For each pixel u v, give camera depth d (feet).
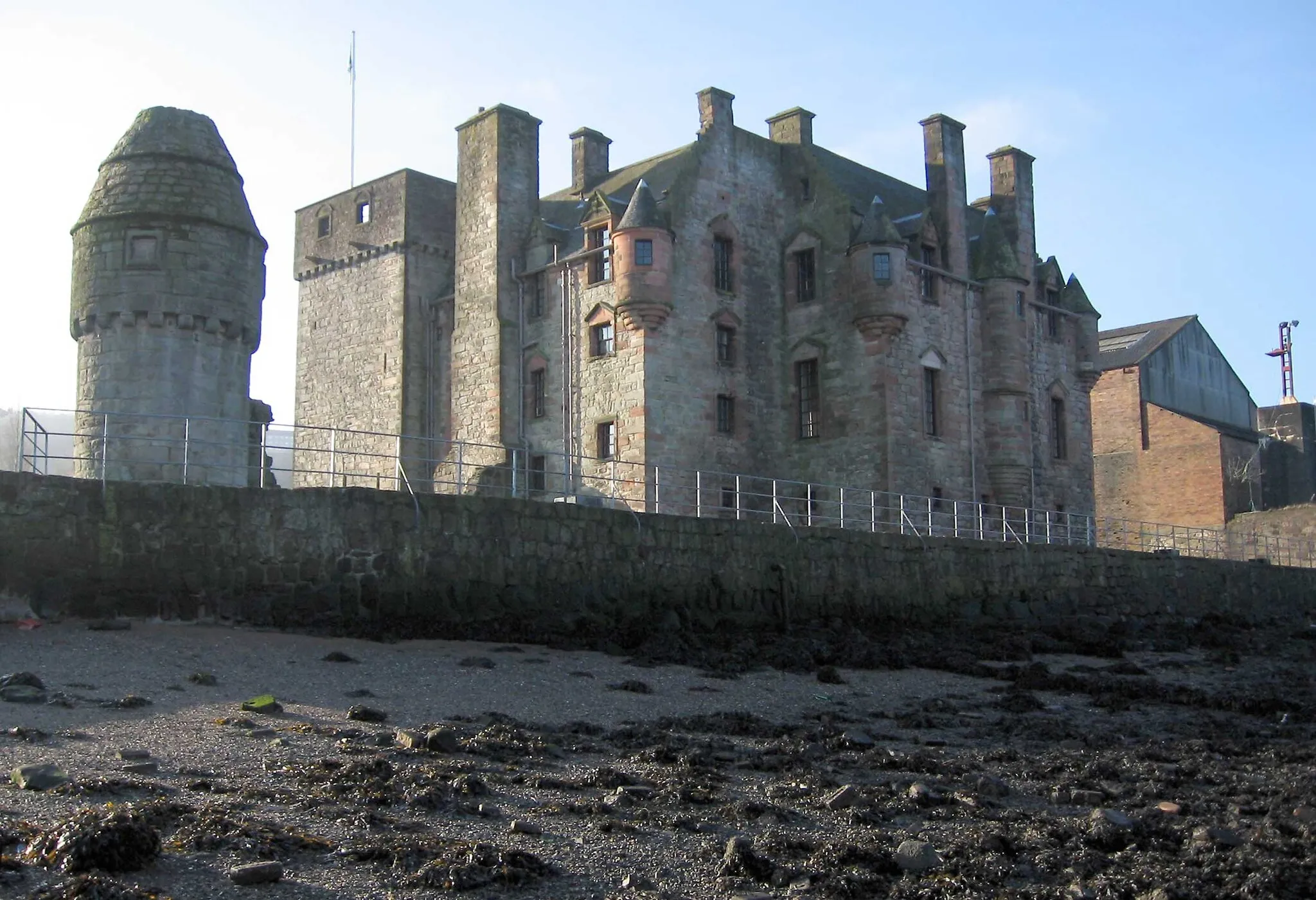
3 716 47.11
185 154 103.24
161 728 46.96
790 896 30.22
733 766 47.03
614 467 154.30
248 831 31.99
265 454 119.14
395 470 183.93
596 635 89.25
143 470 97.81
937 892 31.22
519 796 39.40
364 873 30.17
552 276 167.22
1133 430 263.29
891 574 118.93
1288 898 31.89
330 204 202.39
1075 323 198.70
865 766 47.75
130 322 99.14
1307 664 108.17
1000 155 195.72
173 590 76.54
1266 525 239.30
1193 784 47.73
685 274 158.81
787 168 175.01
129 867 28.68
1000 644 106.22
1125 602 147.54
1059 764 49.90
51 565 73.00
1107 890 31.91
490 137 173.68
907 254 165.89
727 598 103.24
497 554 88.74
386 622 81.97
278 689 59.00
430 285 190.29
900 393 161.17
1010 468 174.19
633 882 30.73
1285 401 281.54
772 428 167.94
